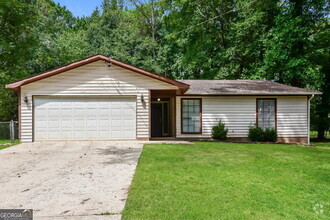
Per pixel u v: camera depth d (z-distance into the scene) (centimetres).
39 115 1117
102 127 1145
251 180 543
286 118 1320
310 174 606
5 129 1443
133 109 1154
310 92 1282
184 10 2262
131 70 1143
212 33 2291
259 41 1872
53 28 2180
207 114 1309
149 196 434
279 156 838
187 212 369
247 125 1312
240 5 2014
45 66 2058
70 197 436
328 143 1490
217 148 983
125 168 637
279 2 1759
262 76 1781
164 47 2659
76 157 784
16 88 1109
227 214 366
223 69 2098
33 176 574
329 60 1636
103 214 365
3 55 1590
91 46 2544
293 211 384
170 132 1467
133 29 2638
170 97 1420
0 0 1405
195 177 555
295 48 1625
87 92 1134
